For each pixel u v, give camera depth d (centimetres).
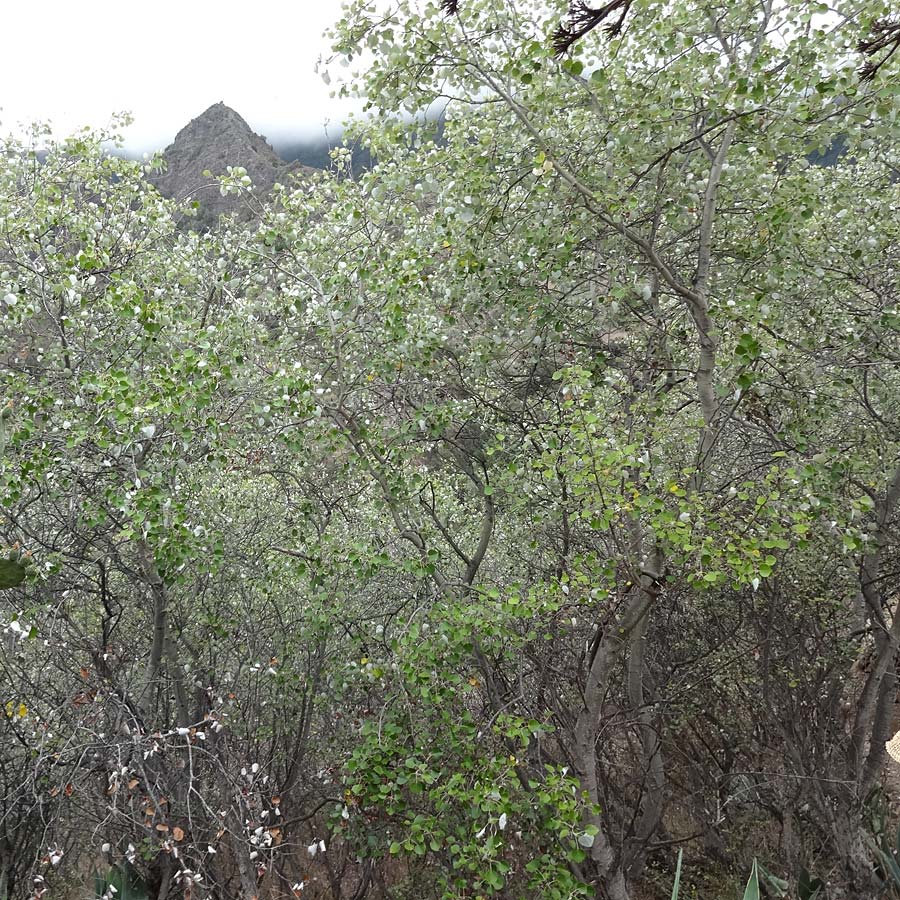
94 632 516
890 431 475
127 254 507
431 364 479
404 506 450
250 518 500
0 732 437
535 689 421
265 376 432
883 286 499
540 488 422
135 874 444
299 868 513
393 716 400
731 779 516
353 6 354
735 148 421
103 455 406
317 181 533
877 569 487
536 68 337
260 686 459
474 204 416
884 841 482
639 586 343
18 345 476
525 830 400
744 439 496
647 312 496
